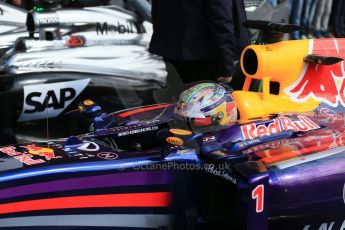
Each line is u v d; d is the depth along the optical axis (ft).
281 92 12.26
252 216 9.54
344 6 27.89
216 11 14.67
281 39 12.71
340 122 12.07
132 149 11.60
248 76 12.41
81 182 9.74
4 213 9.14
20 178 9.36
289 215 10.30
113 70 17.24
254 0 20.93
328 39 12.87
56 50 16.69
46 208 9.48
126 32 18.13
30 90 15.87
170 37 15.83
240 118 11.86
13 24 17.72
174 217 10.44
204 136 11.02
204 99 10.94
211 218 10.50
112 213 9.96
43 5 17.53
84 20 17.48
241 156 10.00
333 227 10.82
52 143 11.17
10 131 15.55
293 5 26.25
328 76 12.66
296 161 10.46
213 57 15.51
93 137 11.52
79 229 9.78
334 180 10.44
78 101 16.78
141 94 17.58
